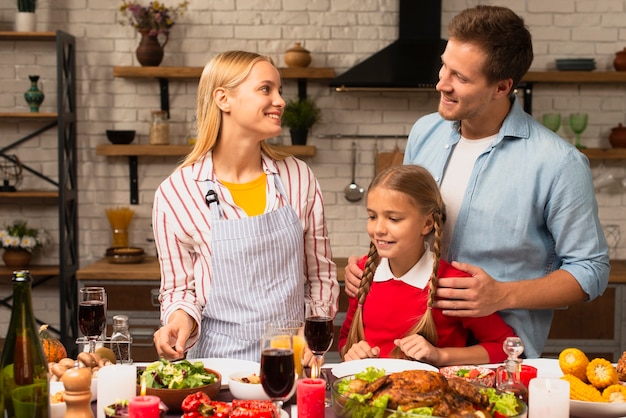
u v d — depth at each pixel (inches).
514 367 71.5
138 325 177.3
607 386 73.8
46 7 197.8
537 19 198.7
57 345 80.4
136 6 189.6
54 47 198.4
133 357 177.5
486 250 92.4
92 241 201.8
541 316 95.3
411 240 90.7
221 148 93.0
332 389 67.8
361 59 199.2
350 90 186.7
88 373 62.1
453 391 65.2
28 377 63.2
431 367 80.0
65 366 75.3
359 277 98.8
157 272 176.4
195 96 199.8
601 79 190.4
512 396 66.1
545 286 88.4
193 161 93.0
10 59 198.4
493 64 85.4
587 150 190.9
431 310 89.9
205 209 90.8
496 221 91.7
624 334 177.0
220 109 91.4
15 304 63.6
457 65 86.2
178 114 200.2
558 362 83.6
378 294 95.3
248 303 89.4
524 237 91.3
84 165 200.8
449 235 94.8
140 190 201.5
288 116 190.4
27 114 186.9
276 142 197.8
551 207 90.4
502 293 87.4
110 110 199.8
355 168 201.0
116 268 180.4
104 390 67.3
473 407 64.9
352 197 200.7
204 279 90.5
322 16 198.7
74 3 197.9
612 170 200.7
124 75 189.3
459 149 95.9
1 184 197.9
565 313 177.0
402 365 82.3
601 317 177.0
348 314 101.3
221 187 91.4
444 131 98.8
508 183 91.4
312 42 199.2
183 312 87.4
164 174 201.3
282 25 198.8
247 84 89.0
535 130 92.4
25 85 198.8
